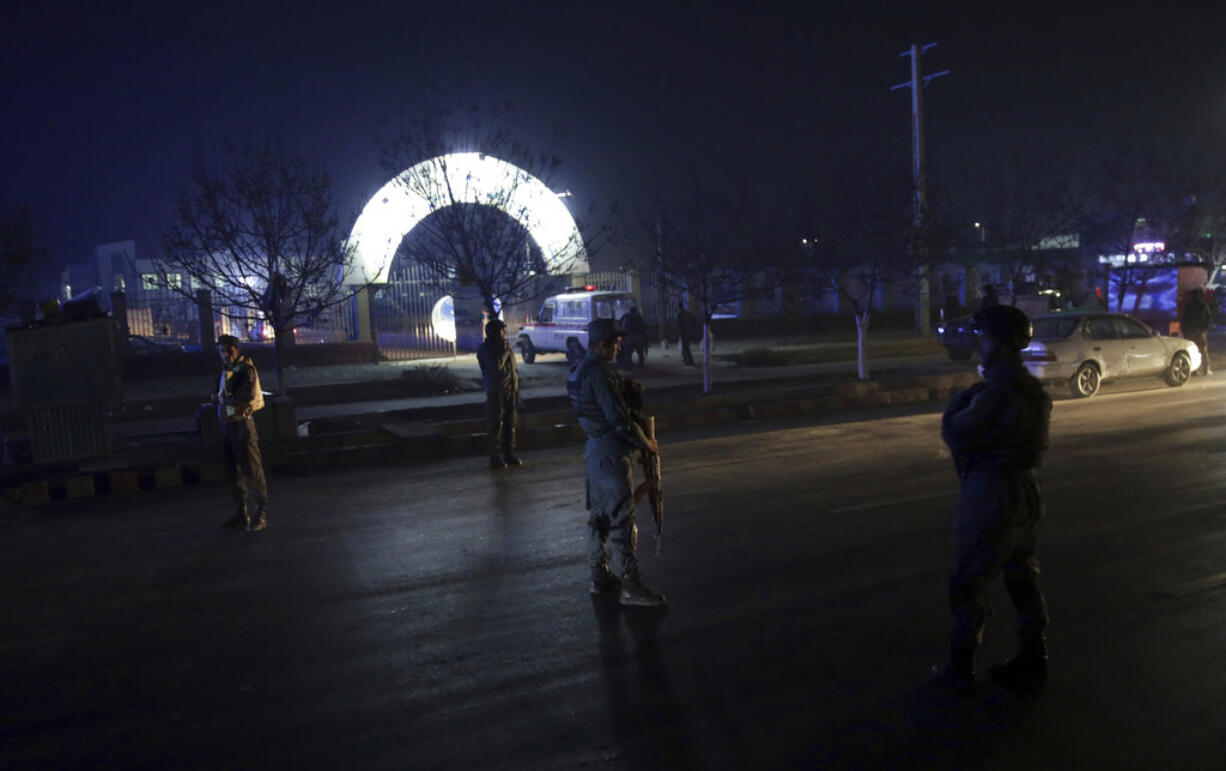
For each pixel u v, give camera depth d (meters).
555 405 16.16
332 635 5.66
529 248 20.59
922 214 22.14
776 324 32.41
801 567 6.61
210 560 7.52
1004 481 4.18
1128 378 16.44
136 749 4.25
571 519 8.43
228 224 14.61
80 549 8.10
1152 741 3.95
